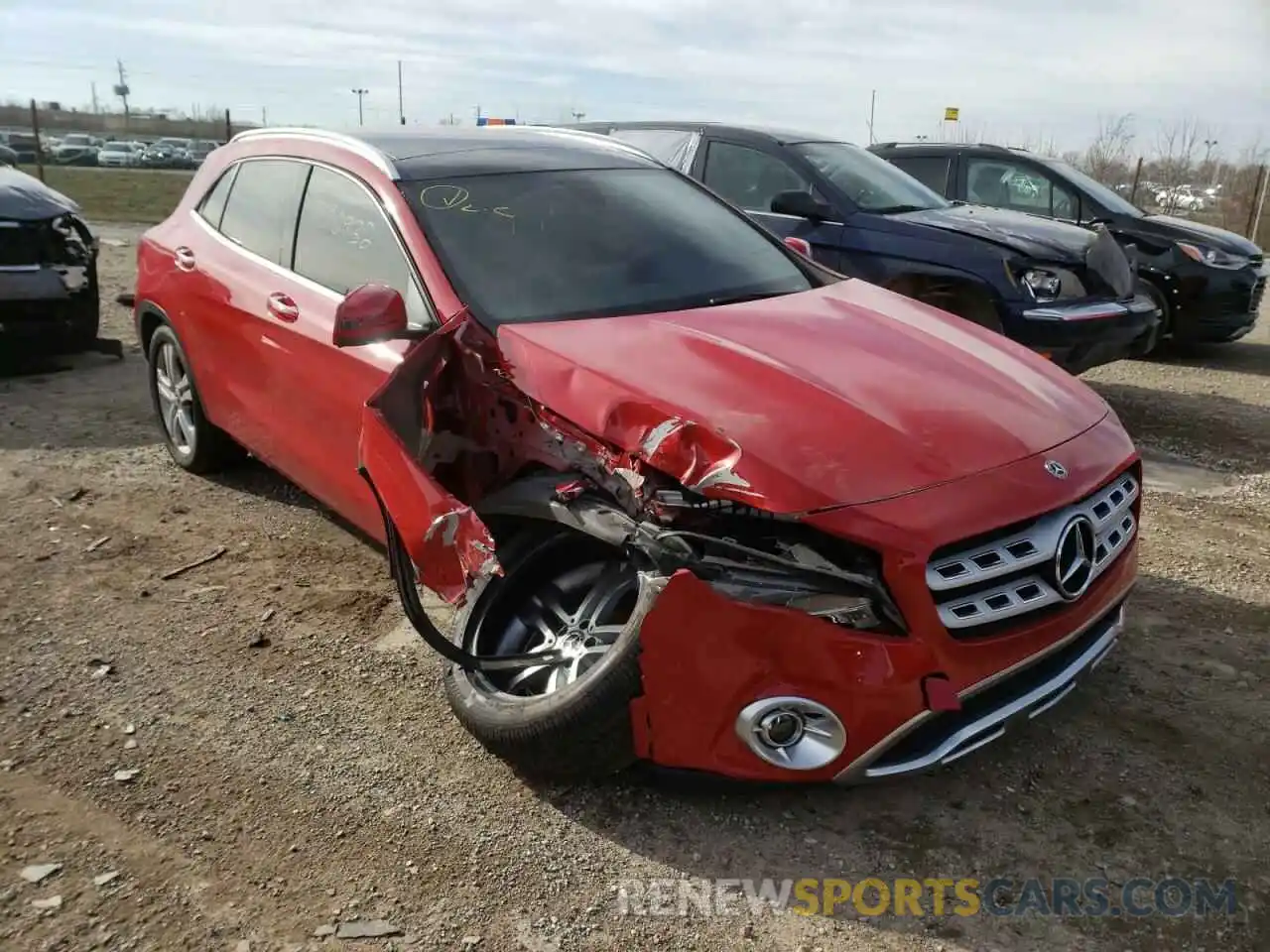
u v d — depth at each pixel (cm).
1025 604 269
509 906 257
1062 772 309
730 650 252
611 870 270
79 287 721
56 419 635
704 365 309
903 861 274
